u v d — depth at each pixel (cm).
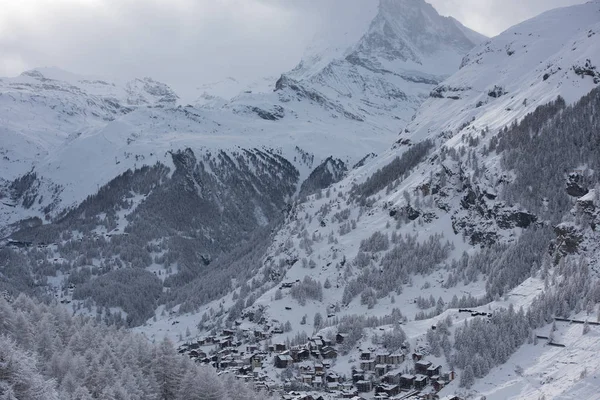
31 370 12662
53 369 18362
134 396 18212
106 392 17162
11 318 19800
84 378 18150
